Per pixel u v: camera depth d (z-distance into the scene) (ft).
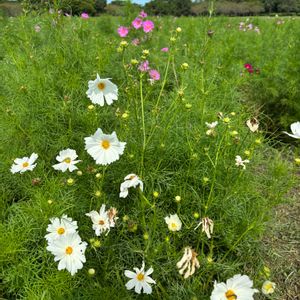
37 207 2.28
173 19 8.89
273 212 2.91
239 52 6.22
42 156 2.88
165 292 1.94
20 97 3.14
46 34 4.20
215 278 2.23
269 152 3.54
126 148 2.65
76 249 1.76
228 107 3.84
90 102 3.18
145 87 3.39
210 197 2.32
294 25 8.91
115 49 4.35
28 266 2.05
